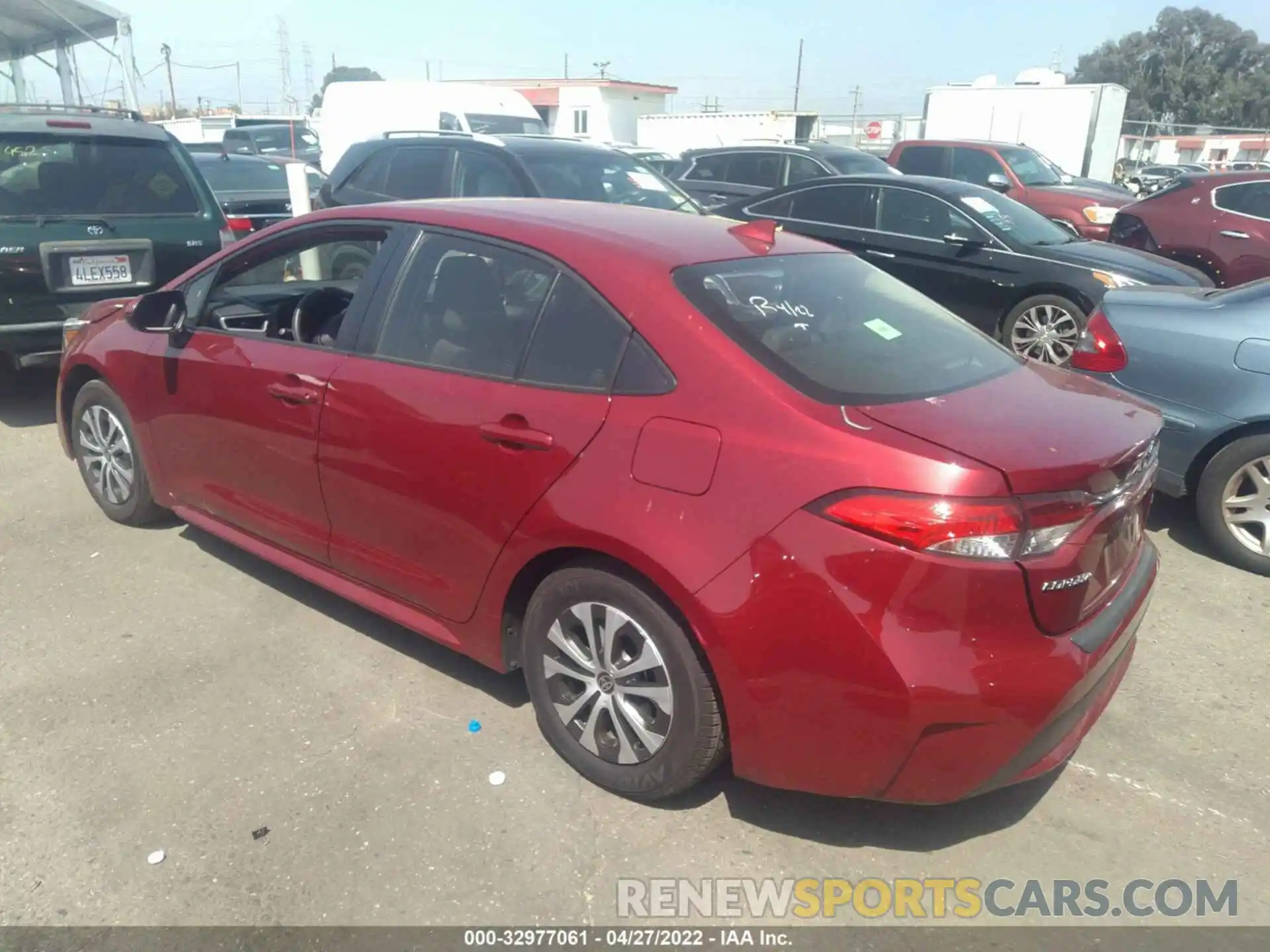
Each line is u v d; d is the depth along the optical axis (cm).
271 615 414
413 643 395
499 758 324
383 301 354
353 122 1558
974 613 243
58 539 483
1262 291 488
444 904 265
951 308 865
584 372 297
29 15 1438
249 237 414
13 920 257
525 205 366
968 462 243
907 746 250
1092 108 2039
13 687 359
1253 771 330
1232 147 5959
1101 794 317
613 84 3272
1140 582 300
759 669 259
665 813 302
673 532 267
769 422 262
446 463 320
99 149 672
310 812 298
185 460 431
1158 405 494
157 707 348
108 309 506
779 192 979
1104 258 802
